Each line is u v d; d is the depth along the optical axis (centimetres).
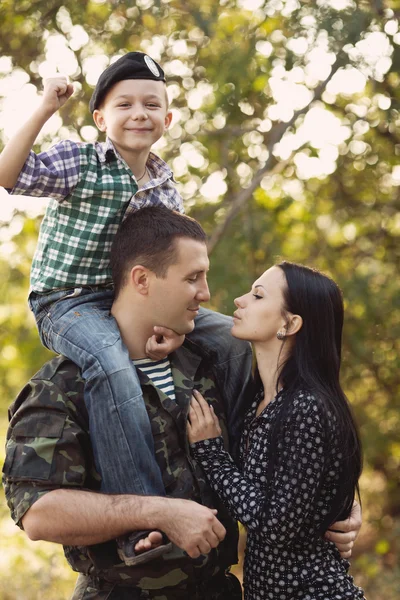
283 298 297
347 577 288
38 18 683
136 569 279
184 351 311
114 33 688
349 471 288
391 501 884
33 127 284
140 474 273
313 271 305
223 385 313
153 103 314
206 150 735
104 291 311
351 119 761
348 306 759
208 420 295
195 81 716
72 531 264
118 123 310
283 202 760
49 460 269
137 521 264
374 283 780
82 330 288
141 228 292
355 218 810
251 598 290
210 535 265
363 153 780
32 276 314
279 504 274
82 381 282
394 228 811
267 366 301
